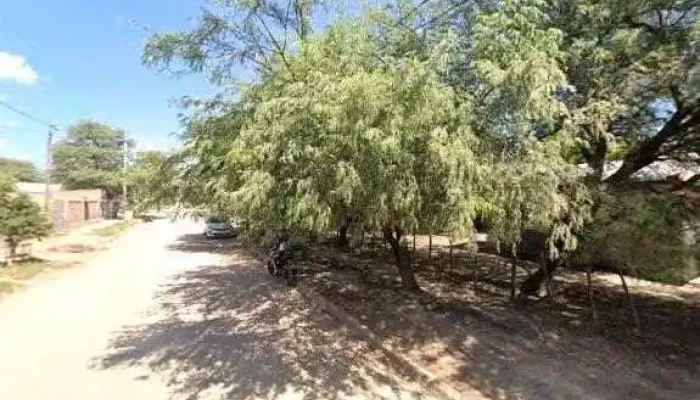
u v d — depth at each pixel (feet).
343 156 21.31
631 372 25.89
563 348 29.01
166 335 33.68
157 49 34.91
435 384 25.17
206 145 34.63
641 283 45.37
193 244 91.40
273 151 22.17
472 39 25.11
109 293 47.19
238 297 45.93
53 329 34.50
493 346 29.32
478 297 39.88
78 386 24.67
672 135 31.50
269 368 27.76
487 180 23.24
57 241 89.81
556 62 23.48
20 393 23.66
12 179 61.98
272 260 55.06
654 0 26.96
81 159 201.77
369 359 29.45
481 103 24.48
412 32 27.89
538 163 23.16
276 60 31.63
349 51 22.90
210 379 26.02
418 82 20.53
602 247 31.65
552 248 27.84
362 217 25.20
